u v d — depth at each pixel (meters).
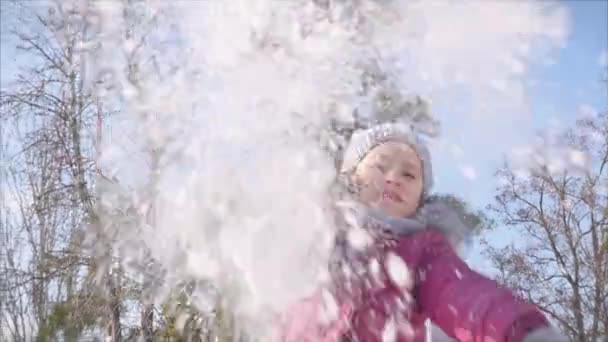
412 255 1.24
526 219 3.66
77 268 6.55
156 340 3.54
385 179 1.37
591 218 3.94
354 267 1.27
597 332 4.11
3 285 7.62
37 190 7.22
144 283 1.93
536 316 1.02
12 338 7.84
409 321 1.19
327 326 1.27
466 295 1.11
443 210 1.39
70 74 5.56
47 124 6.88
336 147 1.45
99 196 2.07
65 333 6.45
